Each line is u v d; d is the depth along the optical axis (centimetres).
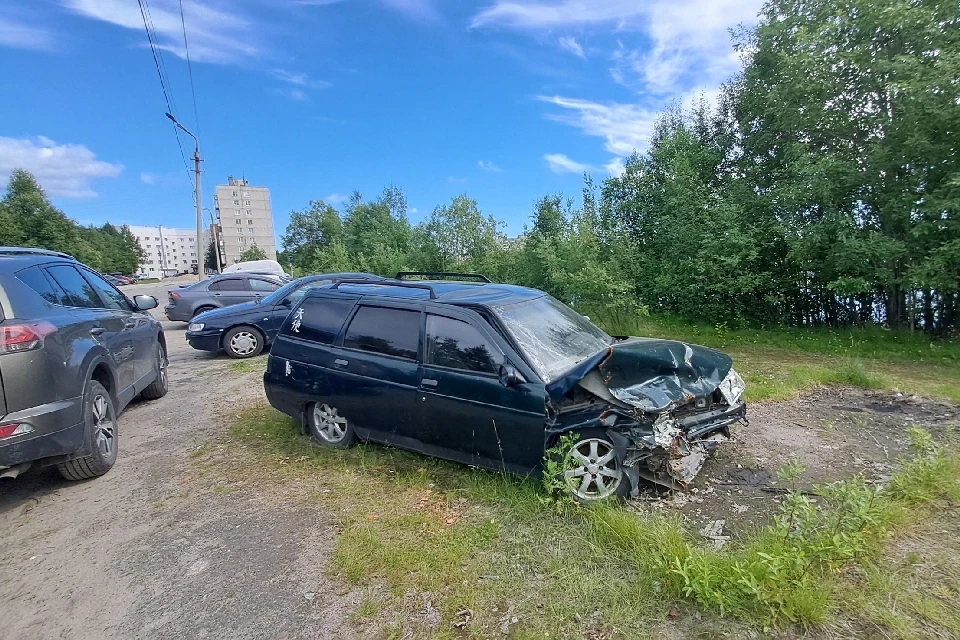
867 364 831
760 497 366
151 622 261
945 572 272
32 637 253
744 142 1319
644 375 369
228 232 9400
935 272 875
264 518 361
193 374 857
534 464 364
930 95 845
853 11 976
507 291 475
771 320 1213
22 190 3972
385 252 2145
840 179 988
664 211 1300
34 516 375
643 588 266
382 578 288
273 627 254
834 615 244
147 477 437
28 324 362
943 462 373
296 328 511
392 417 430
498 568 292
